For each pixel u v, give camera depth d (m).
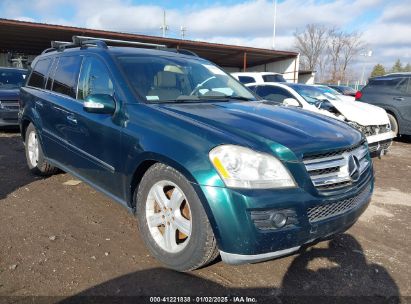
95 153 3.58
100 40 4.31
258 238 2.41
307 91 7.83
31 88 5.18
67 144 4.11
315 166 2.66
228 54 28.42
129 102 3.28
